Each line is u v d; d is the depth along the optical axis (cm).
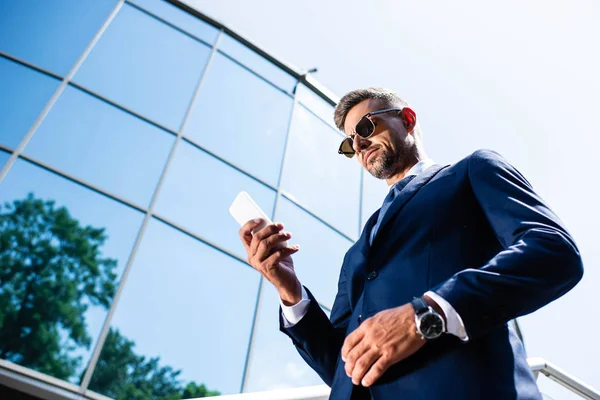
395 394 131
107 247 700
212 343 705
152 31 977
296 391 201
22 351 575
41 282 633
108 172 768
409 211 164
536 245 131
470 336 123
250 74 1061
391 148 225
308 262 896
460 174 165
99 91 843
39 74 816
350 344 132
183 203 802
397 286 148
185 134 877
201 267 757
